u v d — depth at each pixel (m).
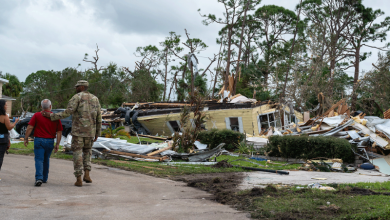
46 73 61.03
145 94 48.84
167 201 5.63
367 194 6.16
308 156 13.52
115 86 53.50
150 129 27.38
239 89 45.31
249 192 6.19
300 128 19.22
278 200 5.55
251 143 17.11
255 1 46.34
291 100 29.94
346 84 40.75
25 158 10.62
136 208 5.00
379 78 31.78
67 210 4.66
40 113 6.45
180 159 12.62
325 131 16.97
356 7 42.34
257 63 51.00
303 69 36.28
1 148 6.37
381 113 34.81
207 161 12.59
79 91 6.73
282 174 10.03
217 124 25.06
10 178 6.84
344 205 5.10
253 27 53.81
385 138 14.62
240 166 11.16
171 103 29.91
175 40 58.19
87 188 6.39
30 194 5.55
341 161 12.81
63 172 8.13
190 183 7.49
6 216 4.18
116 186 6.82
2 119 6.34
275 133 19.23
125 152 11.88
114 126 27.77
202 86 38.78
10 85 50.38
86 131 6.56
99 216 4.43
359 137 14.75
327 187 6.96
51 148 6.56
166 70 60.28
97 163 10.46
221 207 5.27
